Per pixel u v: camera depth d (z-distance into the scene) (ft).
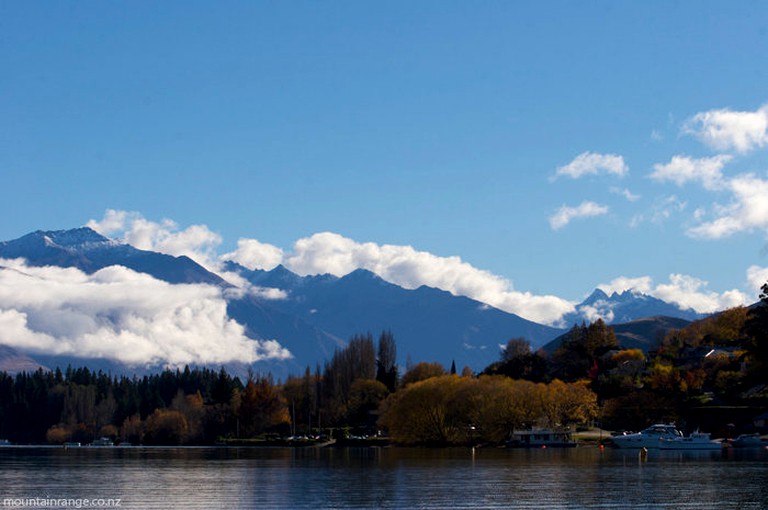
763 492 434.71
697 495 424.05
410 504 398.01
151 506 399.44
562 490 445.37
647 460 650.02
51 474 569.64
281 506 394.93
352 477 521.24
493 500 409.28
